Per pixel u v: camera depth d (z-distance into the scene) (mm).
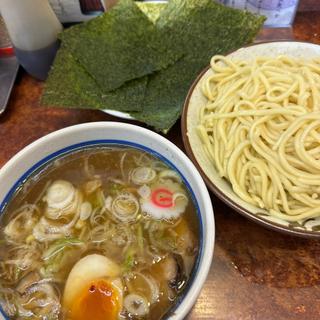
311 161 332
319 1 485
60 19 486
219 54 427
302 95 365
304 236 292
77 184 306
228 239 335
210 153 364
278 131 359
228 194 319
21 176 289
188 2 459
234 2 470
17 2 374
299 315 299
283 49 407
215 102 387
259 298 308
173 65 437
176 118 371
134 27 456
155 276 263
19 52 425
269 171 343
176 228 280
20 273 269
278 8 463
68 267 270
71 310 253
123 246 277
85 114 422
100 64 426
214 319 300
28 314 252
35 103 433
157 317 247
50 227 285
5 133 411
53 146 294
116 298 254
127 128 295
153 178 301
